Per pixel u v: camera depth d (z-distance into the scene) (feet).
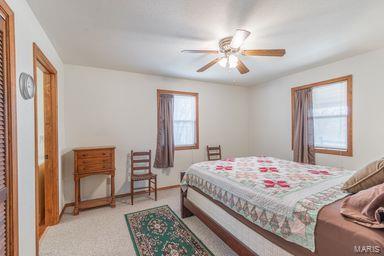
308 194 4.94
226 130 15.47
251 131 16.17
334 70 10.41
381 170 4.35
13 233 4.26
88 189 10.78
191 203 8.33
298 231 4.11
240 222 5.70
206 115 14.64
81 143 10.73
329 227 3.64
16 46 4.67
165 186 13.10
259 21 6.39
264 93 14.88
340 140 10.41
